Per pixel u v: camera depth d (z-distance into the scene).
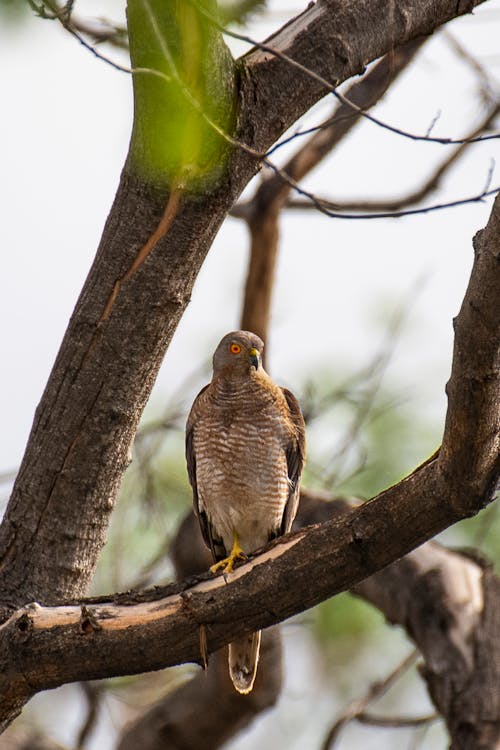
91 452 8.91
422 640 12.08
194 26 7.45
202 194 8.23
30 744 14.82
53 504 9.03
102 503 9.13
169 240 8.39
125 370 8.74
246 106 8.23
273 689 13.95
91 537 9.19
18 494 9.11
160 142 7.41
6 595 9.05
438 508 7.67
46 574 9.12
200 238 8.45
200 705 14.22
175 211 8.29
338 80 8.84
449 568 12.46
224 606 8.17
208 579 8.35
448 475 7.50
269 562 8.15
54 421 8.91
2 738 14.62
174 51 7.50
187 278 8.61
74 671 8.42
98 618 8.30
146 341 8.69
